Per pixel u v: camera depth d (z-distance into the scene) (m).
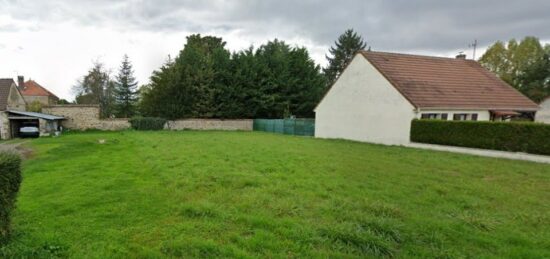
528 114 24.03
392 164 11.82
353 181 8.78
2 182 4.30
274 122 34.81
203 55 40.56
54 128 29.94
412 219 5.73
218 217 5.72
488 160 13.36
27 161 13.16
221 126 38.06
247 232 5.07
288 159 12.59
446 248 4.59
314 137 26.31
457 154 15.19
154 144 18.53
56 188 7.85
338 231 4.83
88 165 11.38
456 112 20.11
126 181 8.62
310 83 43.88
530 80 40.66
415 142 18.31
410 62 22.97
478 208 6.61
